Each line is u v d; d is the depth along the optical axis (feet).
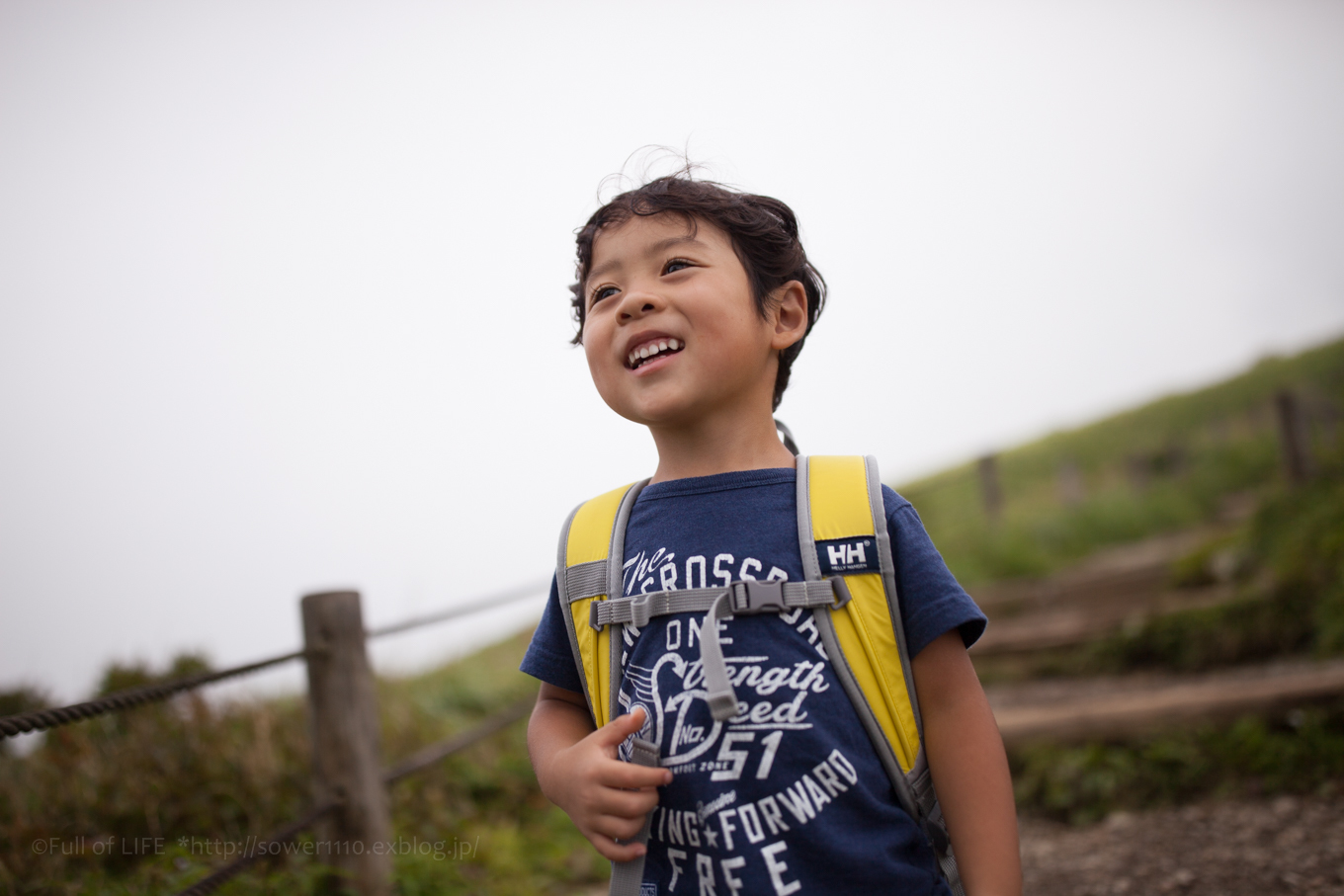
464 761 12.99
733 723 3.31
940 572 3.60
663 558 3.68
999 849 3.36
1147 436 46.73
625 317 3.82
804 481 3.72
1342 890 7.36
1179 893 8.00
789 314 4.25
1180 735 11.05
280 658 7.82
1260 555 17.71
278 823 9.72
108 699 5.35
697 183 4.17
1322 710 10.59
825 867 3.17
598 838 3.35
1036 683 17.15
